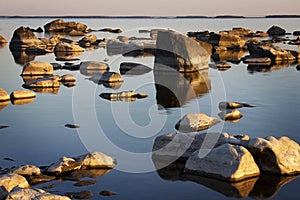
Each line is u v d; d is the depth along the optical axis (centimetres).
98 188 917
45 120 1538
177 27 10319
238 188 921
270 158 1005
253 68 3169
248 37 6956
